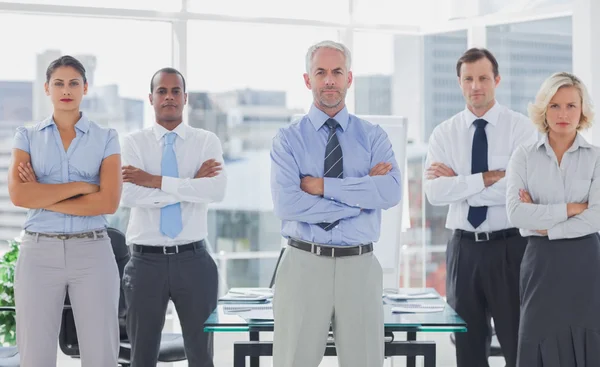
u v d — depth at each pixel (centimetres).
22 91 566
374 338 341
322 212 342
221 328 343
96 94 581
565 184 384
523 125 446
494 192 428
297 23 606
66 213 380
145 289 430
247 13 599
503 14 571
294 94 621
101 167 393
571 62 543
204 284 437
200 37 598
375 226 354
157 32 591
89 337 384
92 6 565
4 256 488
